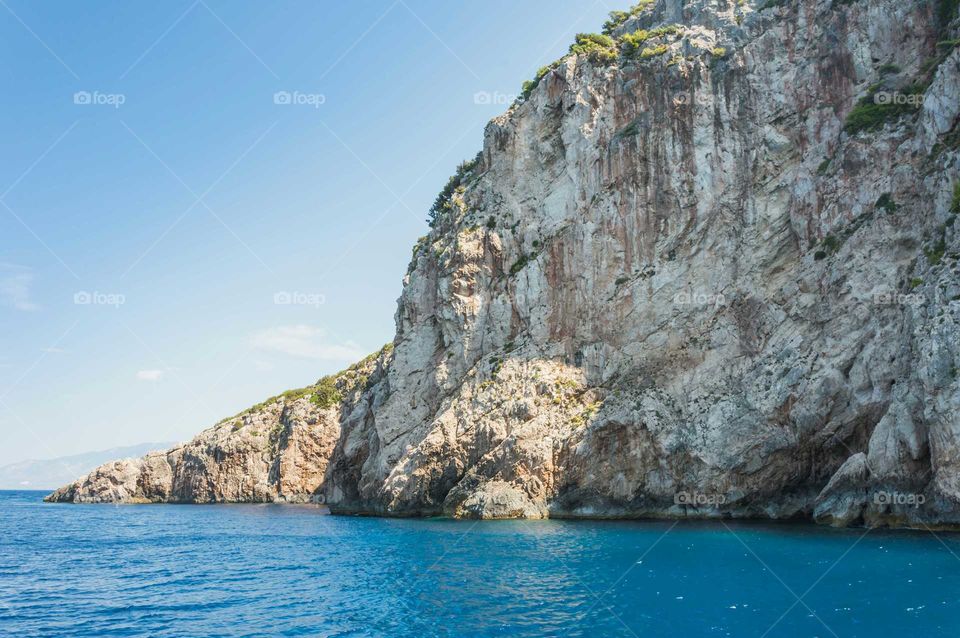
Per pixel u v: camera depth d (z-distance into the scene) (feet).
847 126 183.73
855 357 161.89
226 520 265.54
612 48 239.91
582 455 188.96
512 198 246.06
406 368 250.78
